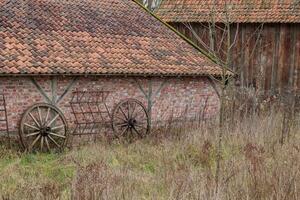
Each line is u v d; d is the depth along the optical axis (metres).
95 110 18.75
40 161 15.06
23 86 16.84
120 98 19.50
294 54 25.52
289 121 18.23
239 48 26.64
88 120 18.56
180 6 28.83
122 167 12.91
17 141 16.70
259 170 10.10
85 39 19.70
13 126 16.67
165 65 20.70
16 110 16.73
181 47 22.94
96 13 21.88
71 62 17.88
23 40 17.80
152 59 20.70
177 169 12.04
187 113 21.64
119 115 19.41
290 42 25.61
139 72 19.31
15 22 18.50
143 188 10.62
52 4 20.69
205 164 12.98
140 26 22.83
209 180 9.70
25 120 16.69
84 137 18.44
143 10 24.50
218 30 26.91
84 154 15.49
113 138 18.95
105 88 19.02
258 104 24.69
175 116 21.20
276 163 11.13
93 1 22.61
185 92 21.55
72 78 18.03
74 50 18.69
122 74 18.86
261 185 9.38
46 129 16.92
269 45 26.06
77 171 11.60
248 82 26.44
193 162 13.51
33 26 18.80
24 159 15.12
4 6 19.02
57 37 18.92
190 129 19.50
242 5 27.02
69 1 21.56
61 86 17.75
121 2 23.98
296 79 25.48
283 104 24.95
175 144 16.25
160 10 29.16
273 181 9.43
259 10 26.48
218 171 10.08
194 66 21.69
